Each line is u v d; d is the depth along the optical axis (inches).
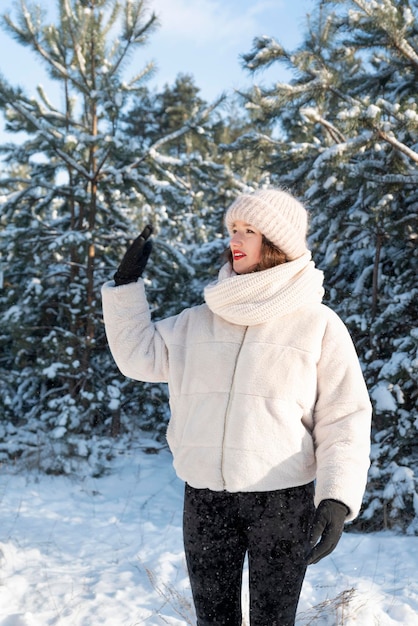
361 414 70.6
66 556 164.6
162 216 371.2
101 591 135.6
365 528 208.5
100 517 213.3
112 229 343.0
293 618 70.8
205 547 71.1
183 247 407.2
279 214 74.0
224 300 73.0
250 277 72.0
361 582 139.6
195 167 319.9
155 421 352.2
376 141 211.2
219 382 72.1
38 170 328.2
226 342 73.2
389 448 213.8
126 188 327.0
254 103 280.1
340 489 65.7
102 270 354.9
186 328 77.6
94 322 326.3
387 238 244.8
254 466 69.0
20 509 215.9
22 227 334.0
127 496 255.0
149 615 122.6
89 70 323.9
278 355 71.3
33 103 313.7
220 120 317.7
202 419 71.9
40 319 342.6
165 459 312.0
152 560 157.9
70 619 120.4
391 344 240.4
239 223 75.8
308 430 73.0
